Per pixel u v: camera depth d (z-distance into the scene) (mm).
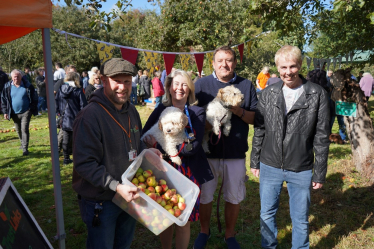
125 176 1925
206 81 3234
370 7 4629
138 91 14906
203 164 2650
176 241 2609
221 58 3021
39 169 5902
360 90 4992
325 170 2516
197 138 2510
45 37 2234
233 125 3033
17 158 6695
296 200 2621
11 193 1737
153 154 2236
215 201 4320
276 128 2605
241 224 3672
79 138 1866
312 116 2498
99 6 3699
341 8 3109
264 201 2748
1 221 1484
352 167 5301
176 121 2324
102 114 1945
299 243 2629
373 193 4410
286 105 2588
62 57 24047
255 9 4414
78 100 5750
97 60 25453
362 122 5047
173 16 12422
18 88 6707
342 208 4020
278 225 3643
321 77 5094
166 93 2713
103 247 2033
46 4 2145
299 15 5137
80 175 1881
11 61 23344
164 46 13141
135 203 1969
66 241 3389
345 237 3336
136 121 2312
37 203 4406
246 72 18484
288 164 2576
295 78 2469
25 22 2037
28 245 1659
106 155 1981
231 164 3006
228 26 12602
